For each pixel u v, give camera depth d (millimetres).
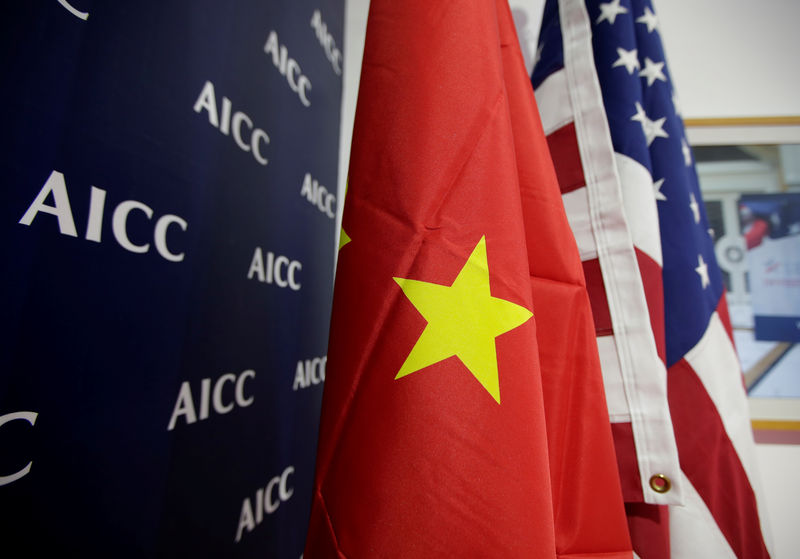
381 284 282
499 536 242
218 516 459
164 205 397
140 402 364
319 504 272
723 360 536
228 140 499
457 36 321
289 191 646
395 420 255
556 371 356
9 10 271
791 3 848
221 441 471
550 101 521
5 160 265
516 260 296
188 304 426
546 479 265
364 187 307
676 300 530
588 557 322
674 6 870
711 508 477
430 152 292
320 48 769
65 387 300
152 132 385
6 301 264
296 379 655
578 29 503
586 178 479
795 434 727
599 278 462
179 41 421
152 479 373
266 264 578
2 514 259
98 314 328
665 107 589
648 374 432
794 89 821
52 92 296
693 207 567
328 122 796
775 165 789
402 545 238
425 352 262
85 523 311
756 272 770
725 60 841
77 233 312
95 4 332
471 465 250
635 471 429
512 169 313
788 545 701
